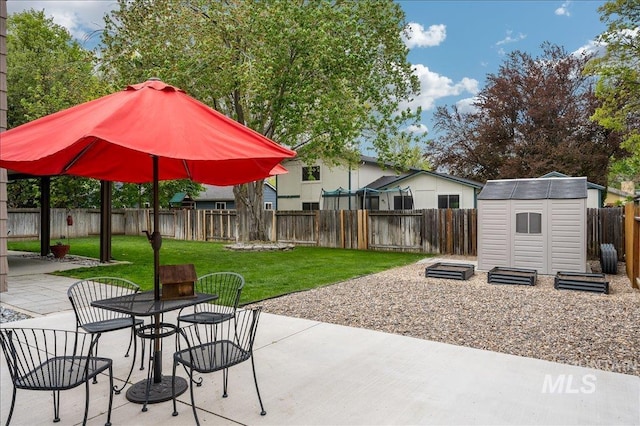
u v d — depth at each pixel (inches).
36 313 212.5
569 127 820.6
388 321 198.7
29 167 131.2
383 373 134.7
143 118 99.3
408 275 329.4
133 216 792.9
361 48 464.1
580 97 831.1
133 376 133.9
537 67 885.8
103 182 400.8
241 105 514.9
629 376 131.0
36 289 275.0
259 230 556.4
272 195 1086.4
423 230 498.3
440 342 166.9
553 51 898.1
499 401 114.5
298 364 143.0
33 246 562.9
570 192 313.7
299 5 474.3
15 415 108.0
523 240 327.6
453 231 479.2
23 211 650.8
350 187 813.9
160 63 449.7
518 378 130.0
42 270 356.5
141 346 149.9
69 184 732.0
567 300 235.9
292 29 439.8
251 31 444.8
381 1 479.5
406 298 245.9
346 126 447.8
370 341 167.5
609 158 815.7
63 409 111.6
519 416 106.0
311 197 859.4
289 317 204.7
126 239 697.6
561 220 313.6
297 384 126.6
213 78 447.8
